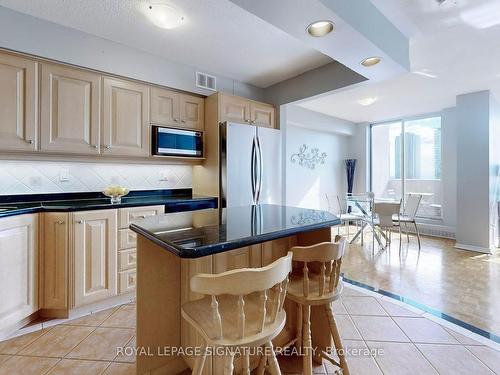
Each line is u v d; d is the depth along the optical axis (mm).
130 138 2615
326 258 1230
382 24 2047
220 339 938
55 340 1834
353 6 1754
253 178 3162
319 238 1655
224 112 3082
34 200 2402
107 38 2453
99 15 2117
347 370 1365
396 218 4457
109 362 1626
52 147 2193
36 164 2422
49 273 2062
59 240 2066
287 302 1739
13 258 1854
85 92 2361
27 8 2018
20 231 1903
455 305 2367
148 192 3100
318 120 5488
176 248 1024
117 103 2545
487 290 2670
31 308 1983
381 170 6195
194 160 3215
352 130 6340
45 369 1562
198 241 1094
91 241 2174
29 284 1966
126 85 2598
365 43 1945
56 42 2209
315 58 2879
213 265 1399
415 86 3795
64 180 2568
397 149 5902
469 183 4148
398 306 2355
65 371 1547
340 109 5164
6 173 2279
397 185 5902
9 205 2189
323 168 6117
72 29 2289
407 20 2125
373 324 2074
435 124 5316
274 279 956
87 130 2367
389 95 4211
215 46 2615
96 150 2416
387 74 2518
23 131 2066
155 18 2146
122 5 1994
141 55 2678
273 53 2766
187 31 2354
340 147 6484
